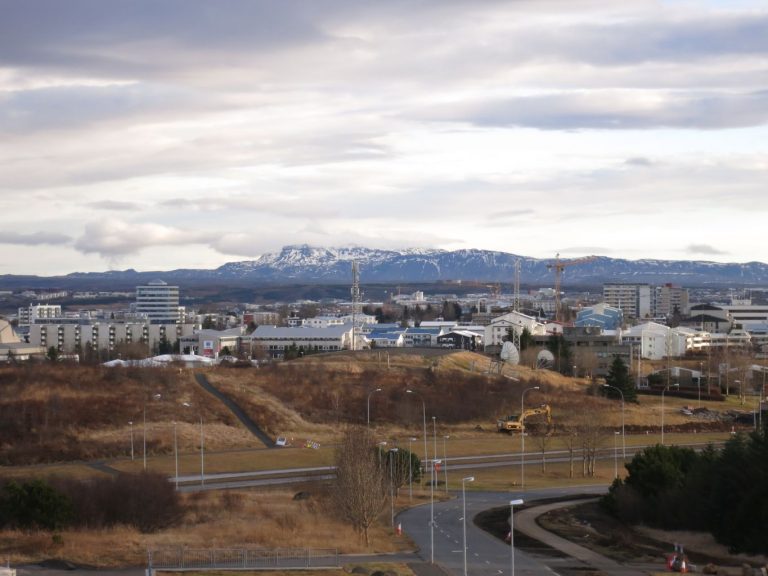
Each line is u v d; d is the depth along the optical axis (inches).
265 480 6604.3
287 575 3759.8
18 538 4419.3
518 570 4018.2
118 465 7066.9
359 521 4603.8
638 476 5600.4
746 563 4284.0
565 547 4532.5
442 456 7829.7
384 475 5103.3
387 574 3806.6
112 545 4306.1
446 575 3880.4
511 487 6599.4
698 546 4768.7
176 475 6584.6
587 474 7209.6
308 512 5251.0
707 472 5088.6
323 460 7386.8
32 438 7603.4
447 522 5182.1
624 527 5241.1
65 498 4810.5
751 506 4530.0
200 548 4242.1
